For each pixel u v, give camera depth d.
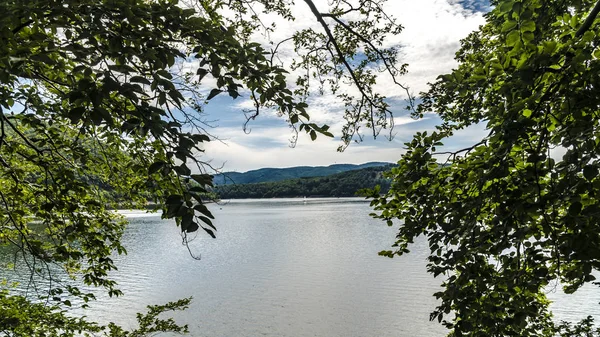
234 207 196.00
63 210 4.73
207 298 26.56
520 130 2.96
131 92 2.01
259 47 2.99
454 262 3.66
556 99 3.14
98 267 5.80
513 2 2.87
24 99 3.78
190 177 2.11
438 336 18.92
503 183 3.39
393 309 23.11
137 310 23.14
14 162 5.08
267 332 19.70
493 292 4.02
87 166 5.30
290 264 39.62
